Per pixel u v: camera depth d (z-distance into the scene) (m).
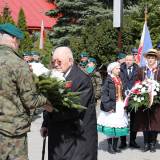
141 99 7.85
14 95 4.48
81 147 4.94
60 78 4.84
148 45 12.52
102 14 20.94
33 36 27.38
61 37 22.91
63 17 22.98
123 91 8.10
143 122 8.06
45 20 34.31
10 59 4.49
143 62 11.91
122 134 8.01
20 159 4.52
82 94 4.89
